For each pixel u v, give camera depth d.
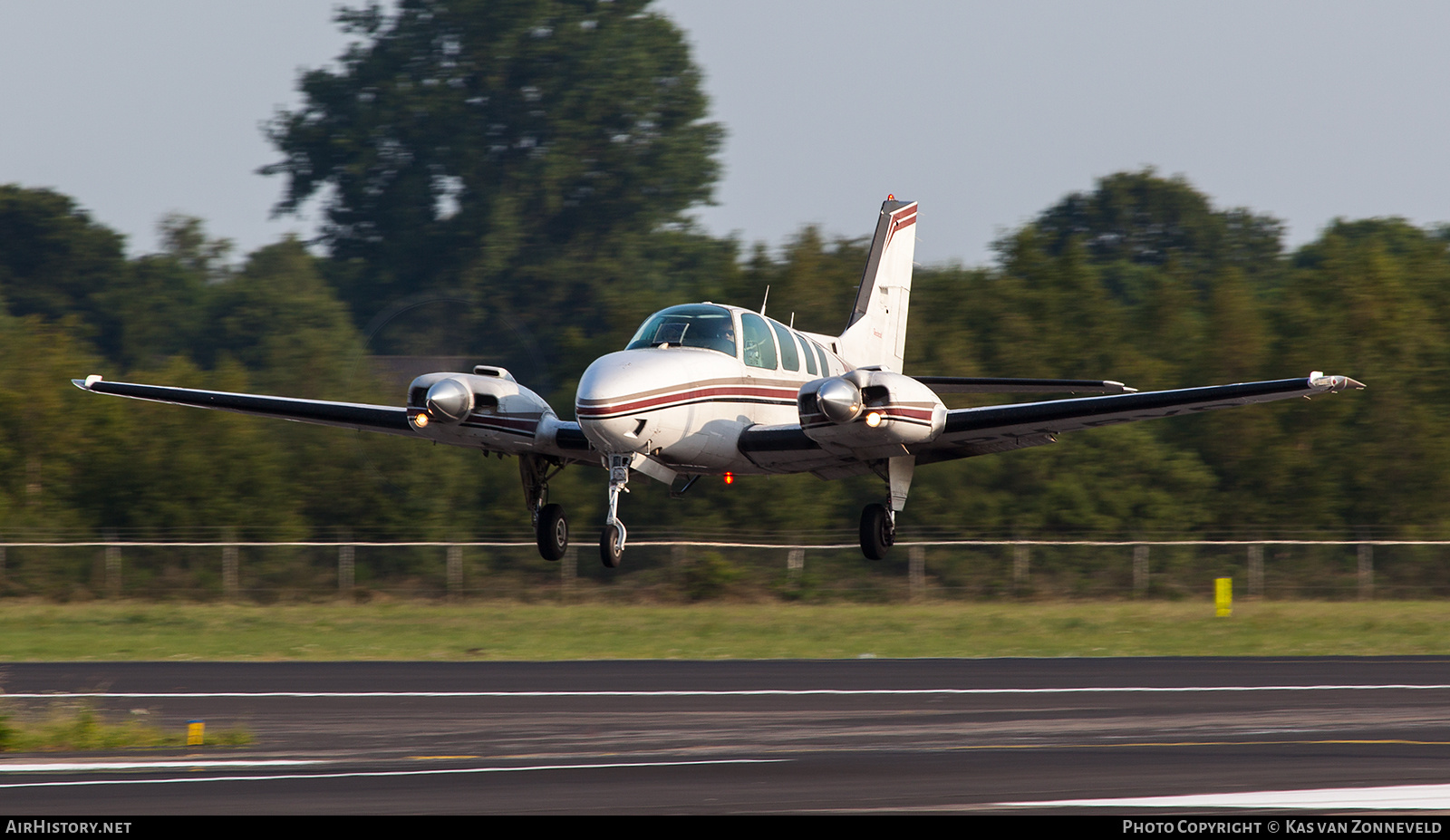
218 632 85.62
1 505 118.31
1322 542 110.06
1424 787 33.16
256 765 36.50
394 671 60.25
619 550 54.09
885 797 32.22
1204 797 32.16
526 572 114.75
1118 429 124.88
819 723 44.19
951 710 47.09
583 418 51.69
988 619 92.38
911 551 111.38
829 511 124.06
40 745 40.47
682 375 53.72
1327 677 56.72
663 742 40.44
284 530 121.56
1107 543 110.31
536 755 38.16
